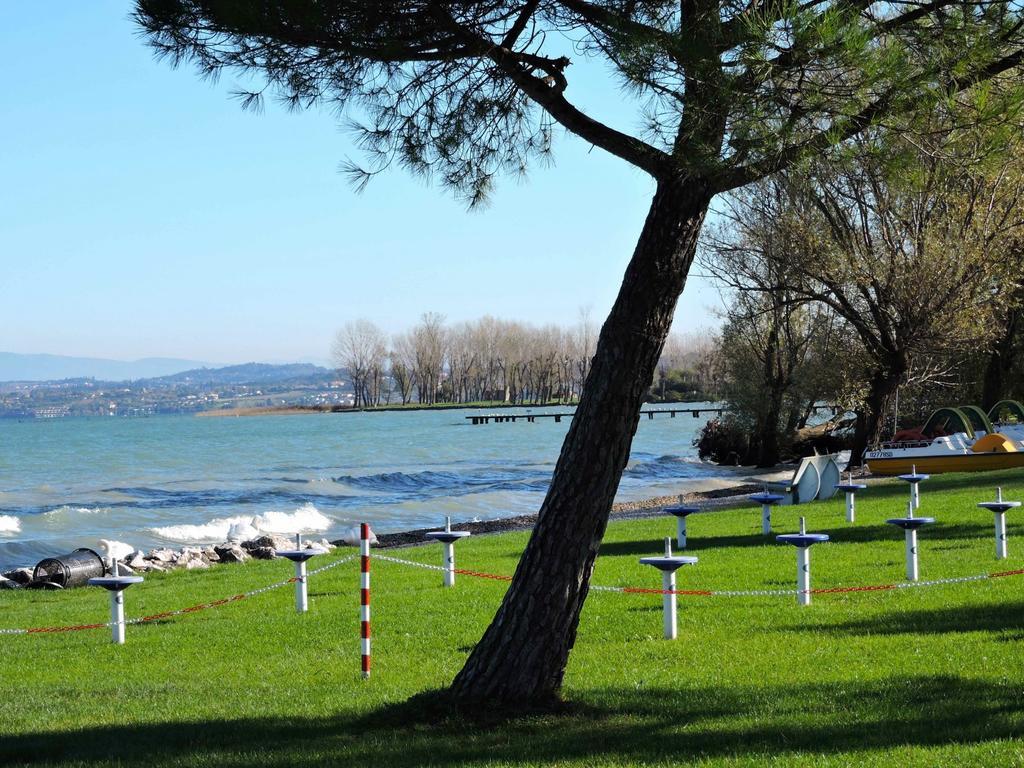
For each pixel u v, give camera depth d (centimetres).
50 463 7944
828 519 2409
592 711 854
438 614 1443
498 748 749
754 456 5781
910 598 1345
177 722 886
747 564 1750
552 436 10612
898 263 3912
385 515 4009
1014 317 4784
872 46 720
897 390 4362
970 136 788
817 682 935
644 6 759
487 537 2636
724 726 798
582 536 829
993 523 2089
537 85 847
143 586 1962
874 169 798
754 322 5081
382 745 772
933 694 863
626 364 810
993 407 4644
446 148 954
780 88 739
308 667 1145
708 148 750
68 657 1280
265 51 842
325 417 19150
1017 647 1025
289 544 2489
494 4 806
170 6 805
